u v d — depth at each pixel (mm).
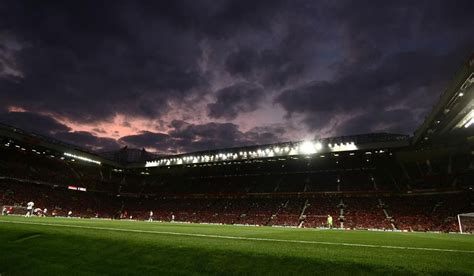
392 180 61812
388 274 6754
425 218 48844
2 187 59344
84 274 8320
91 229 14289
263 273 7352
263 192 71625
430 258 8203
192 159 76625
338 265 7340
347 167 72062
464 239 21031
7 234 11617
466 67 29859
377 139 60250
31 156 72438
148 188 87375
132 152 110062
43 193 66062
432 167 59250
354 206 58875
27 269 8859
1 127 58219
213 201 75562
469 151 55031
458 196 50812
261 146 68500
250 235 18484
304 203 64500
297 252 8727
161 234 13648
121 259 8969
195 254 8703
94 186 78875
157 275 7852
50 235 11344
